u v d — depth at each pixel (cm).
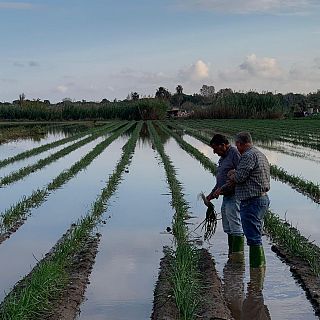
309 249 1202
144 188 2188
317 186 2048
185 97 15962
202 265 1152
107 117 10188
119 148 4022
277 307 934
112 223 1580
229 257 1221
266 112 9375
